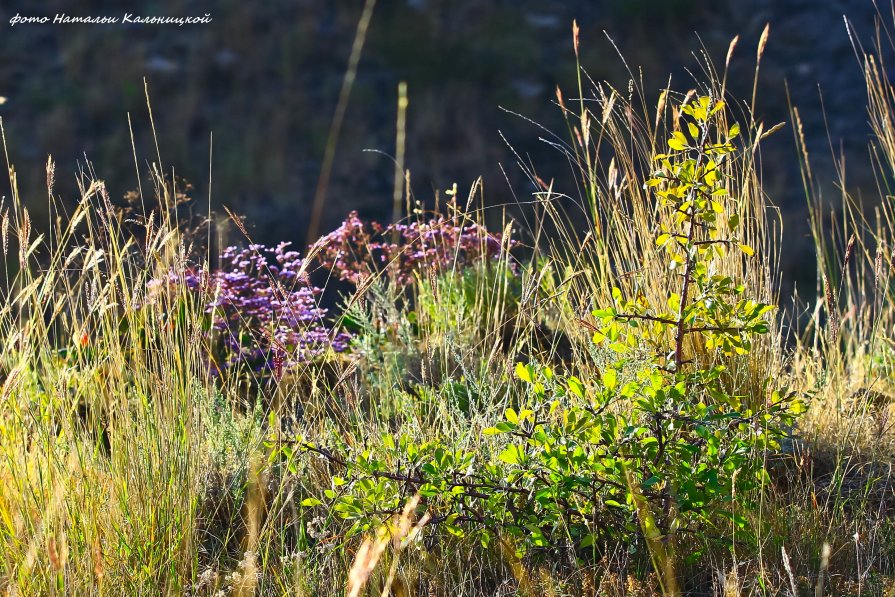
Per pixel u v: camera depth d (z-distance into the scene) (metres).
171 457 5.26
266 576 5.16
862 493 6.06
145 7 27.59
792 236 18.86
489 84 25.45
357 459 5.17
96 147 23.16
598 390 5.73
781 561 5.25
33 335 5.70
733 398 5.28
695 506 5.08
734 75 26.08
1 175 21.34
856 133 23.59
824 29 26.92
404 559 5.23
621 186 6.54
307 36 26.42
